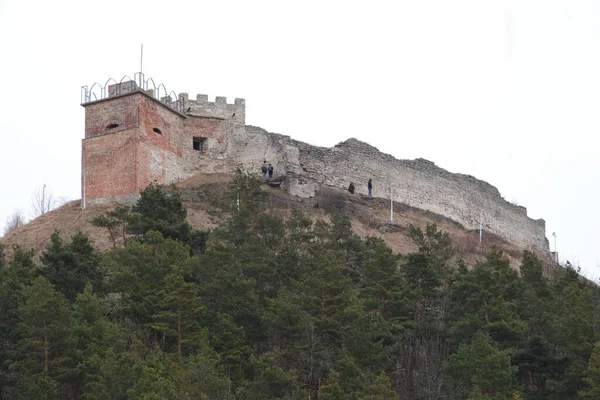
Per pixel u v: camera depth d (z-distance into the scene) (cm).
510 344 9194
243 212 10662
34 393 7619
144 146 13138
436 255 11144
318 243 10356
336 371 8106
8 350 8200
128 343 8406
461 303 9681
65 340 8112
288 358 8425
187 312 8531
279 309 8594
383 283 9681
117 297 9694
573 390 8531
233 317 8844
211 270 9600
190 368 7300
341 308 8912
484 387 8206
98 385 7475
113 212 10975
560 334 8950
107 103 13325
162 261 9406
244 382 7931
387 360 8500
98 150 13238
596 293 10994
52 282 9375
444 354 9294
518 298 10106
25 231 12419
